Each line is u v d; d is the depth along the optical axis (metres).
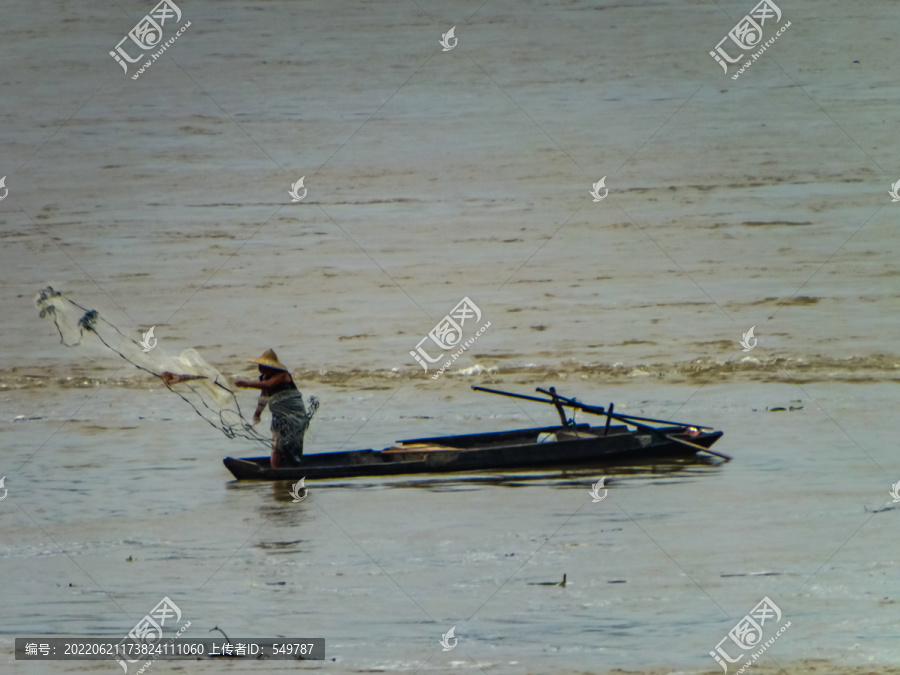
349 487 52.66
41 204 121.69
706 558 41.72
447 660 33.88
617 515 47.09
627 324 81.31
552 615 36.84
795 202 113.06
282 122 150.25
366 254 101.62
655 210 112.50
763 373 70.56
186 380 58.12
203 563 42.62
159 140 145.25
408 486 52.66
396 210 115.62
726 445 57.50
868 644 34.12
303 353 77.81
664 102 151.38
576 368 73.00
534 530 45.53
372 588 39.59
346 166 132.12
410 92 160.88
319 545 44.50
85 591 39.97
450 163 131.50
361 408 66.94
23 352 79.56
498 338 79.56
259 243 106.31
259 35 192.25
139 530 46.81
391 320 84.31
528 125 144.50
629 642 34.75
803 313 82.25
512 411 65.44
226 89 165.38
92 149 142.50
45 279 97.12
